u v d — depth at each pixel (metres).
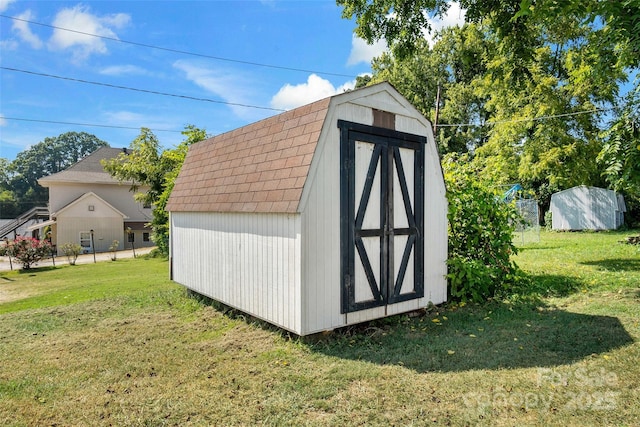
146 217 27.84
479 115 26.41
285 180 4.29
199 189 6.46
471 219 6.23
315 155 4.07
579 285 6.46
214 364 3.79
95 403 3.05
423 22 7.70
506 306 5.47
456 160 7.86
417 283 5.18
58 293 8.45
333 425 2.60
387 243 4.79
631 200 22.56
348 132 4.39
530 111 18.44
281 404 2.92
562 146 17.94
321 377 3.37
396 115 4.92
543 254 10.68
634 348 3.65
